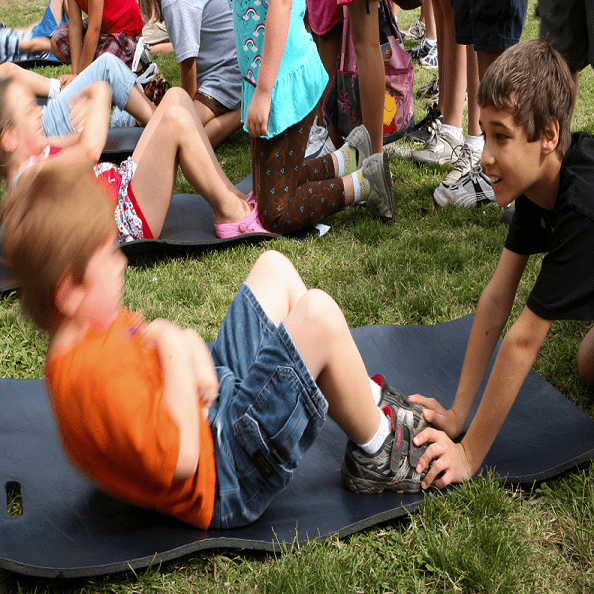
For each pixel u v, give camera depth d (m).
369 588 1.63
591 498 1.82
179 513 1.62
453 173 3.96
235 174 4.57
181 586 1.63
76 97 3.34
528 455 1.97
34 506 1.72
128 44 5.46
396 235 3.56
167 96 3.25
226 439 1.64
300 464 1.99
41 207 1.35
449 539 1.71
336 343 1.61
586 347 2.25
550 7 3.18
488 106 1.60
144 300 2.93
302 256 3.38
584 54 3.26
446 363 2.44
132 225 3.24
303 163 3.65
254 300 1.92
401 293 3.00
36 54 7.54
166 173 3.21
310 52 3.18
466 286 3.01
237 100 4.91
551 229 1.83
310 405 1.58
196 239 3.42
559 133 1.61
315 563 1.63
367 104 3.82
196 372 1.67
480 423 1.83
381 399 1.88
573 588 1.62
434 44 7.20
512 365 1.73
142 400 1.40
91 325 1.40
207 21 4.72
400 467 1.82
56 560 1.52
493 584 1.61
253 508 1.68
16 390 2.18
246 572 1.67
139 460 1.42
